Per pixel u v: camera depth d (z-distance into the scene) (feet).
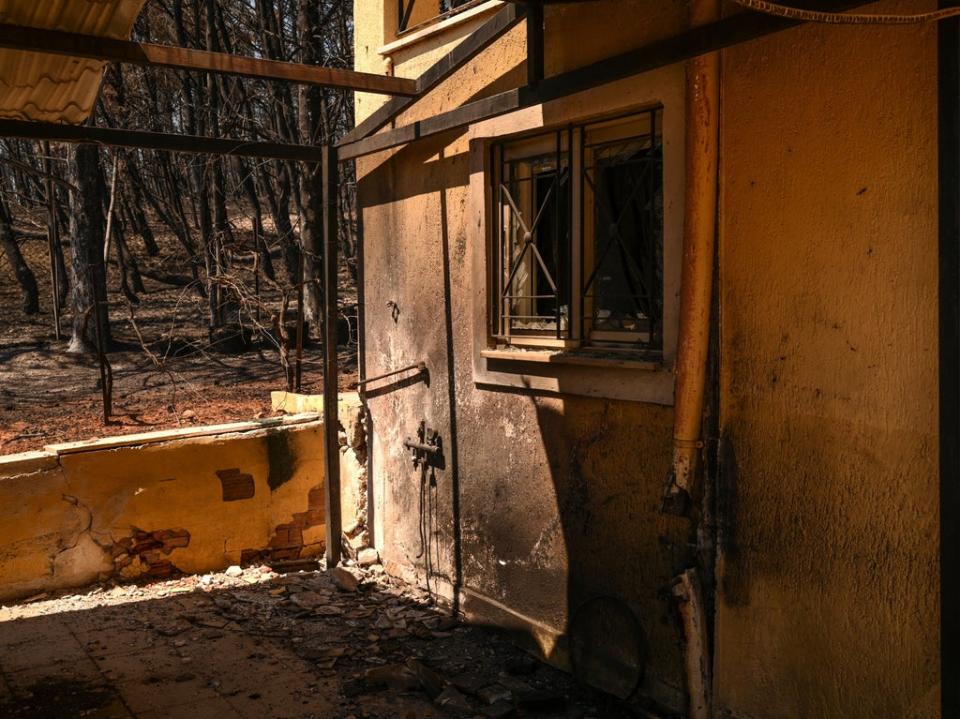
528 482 17.38
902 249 10.73
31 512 20.31
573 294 16.20
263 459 23.34
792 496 12.28
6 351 49.65
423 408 20.71
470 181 18.19
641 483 14.73
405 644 18.22
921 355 10.59
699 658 13.50
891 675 11.11
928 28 10.31
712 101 12.83
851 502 11.48
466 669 16.92
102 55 14.55
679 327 13.41
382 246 22.24
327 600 20.72
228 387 40.91
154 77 64.90
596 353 15.67
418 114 20.17
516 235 17.74
